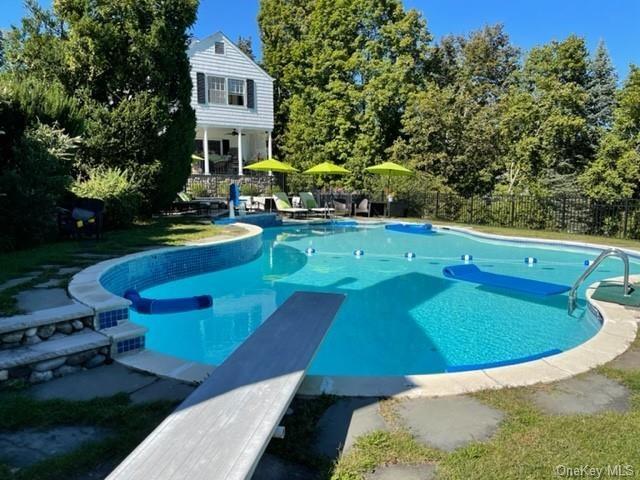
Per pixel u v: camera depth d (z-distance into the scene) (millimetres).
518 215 15898
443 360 4816
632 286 6355
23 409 2748
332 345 5227
